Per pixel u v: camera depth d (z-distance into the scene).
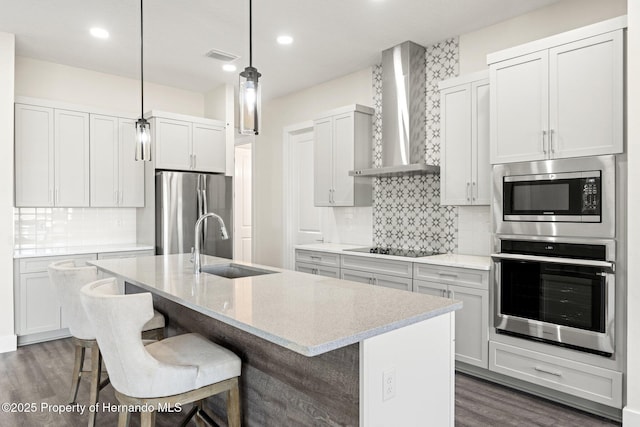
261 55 4.19
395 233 4.29
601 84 2.46
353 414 1.45
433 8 3.22
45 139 4.14
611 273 2.41
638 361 2.28
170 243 4.58
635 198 2.28
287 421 1.75
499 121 2.95
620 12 2.84
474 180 3.32
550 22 3.17
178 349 1.88
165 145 4.71
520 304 2.81
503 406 2.64
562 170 2.62
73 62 4.41
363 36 3.74
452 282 3.18
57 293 2.42
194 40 3.84
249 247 7.16
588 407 2.57
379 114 4.43
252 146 6.28
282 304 1.74
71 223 4.58
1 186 3.63
